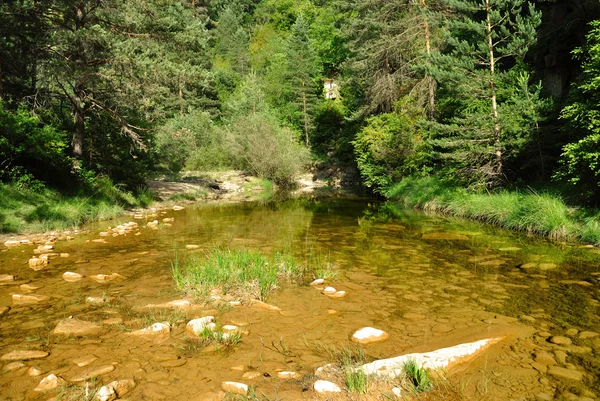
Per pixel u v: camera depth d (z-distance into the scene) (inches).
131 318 157.1
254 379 110.0
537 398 99.3
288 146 1163.3
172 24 628.7
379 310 165.6
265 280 196.4
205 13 2620.6
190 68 626.8
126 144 646.5
